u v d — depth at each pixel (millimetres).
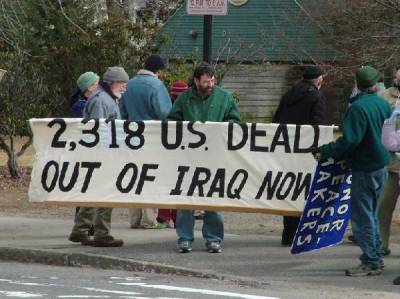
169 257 18703
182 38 65000
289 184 18828
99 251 19156
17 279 16547
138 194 19109
